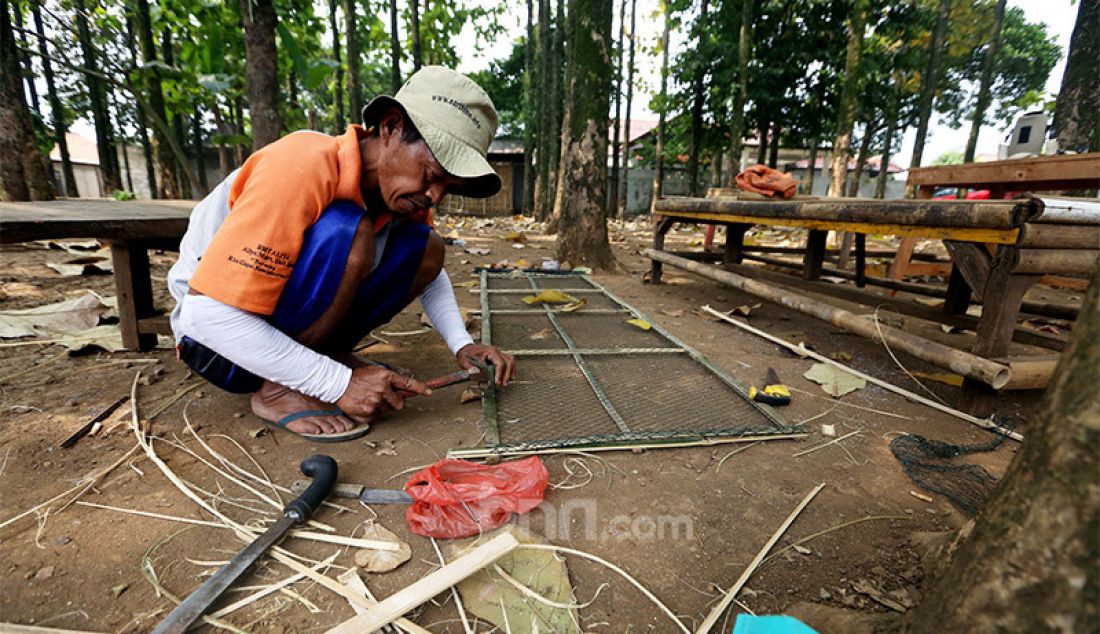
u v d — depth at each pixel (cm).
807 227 277
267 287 137
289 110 514
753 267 419
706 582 115
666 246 749
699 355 258
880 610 108
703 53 1094
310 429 163
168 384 201
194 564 113
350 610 104
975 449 175
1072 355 59
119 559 113
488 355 192
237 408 184
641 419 189
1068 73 543
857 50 760
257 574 111
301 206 139
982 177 361
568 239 526
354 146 146
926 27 972
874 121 1224
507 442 167
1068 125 544
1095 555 53
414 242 177
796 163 1858
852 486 153
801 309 261
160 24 425
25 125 361
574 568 117
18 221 148
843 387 224
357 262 150
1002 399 218
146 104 415
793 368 252
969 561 68
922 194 417
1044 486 58
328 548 120
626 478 153
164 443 160
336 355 193
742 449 172
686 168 1639
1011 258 170
